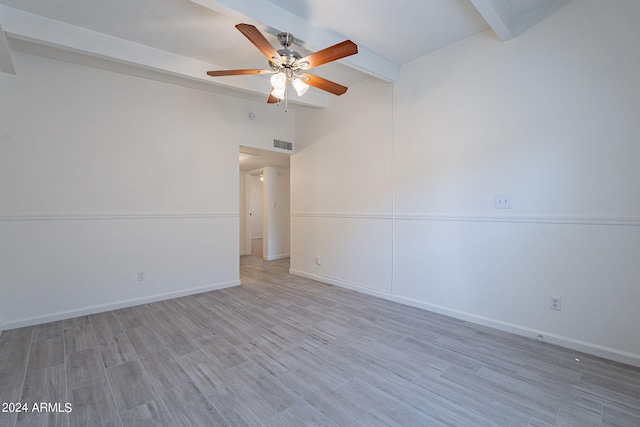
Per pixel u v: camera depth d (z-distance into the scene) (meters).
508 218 2.70
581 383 1.95
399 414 1.67
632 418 1.64
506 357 2.28
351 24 2.66
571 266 2.39
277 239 6.71
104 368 2.13
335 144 4.33
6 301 2.80
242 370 2.11
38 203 2.95
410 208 3.43
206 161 4.04
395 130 3.56
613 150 2.20
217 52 3.07
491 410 1.70
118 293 3.39
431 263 3.25
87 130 3.21
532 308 2.59
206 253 4.05
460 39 2.95
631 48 2.12
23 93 2.88
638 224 2.12
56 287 3.04
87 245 3.21
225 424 1.60
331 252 4.43
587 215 2.31
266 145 4.67
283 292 4.02
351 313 3.22
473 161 2.91
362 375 2.05
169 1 2.27
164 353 2.35
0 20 2.28
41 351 2.37
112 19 2.51
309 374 2.06
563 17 2.39
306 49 2.92
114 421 1.61
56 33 2.51
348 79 3.85
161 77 3.53
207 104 4.06
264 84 3.75
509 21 2.54
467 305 2.99
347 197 4.17
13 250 2.84
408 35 2.86
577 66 2.34
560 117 2.42
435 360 2.24
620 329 2.20
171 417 1.64
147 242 3.59
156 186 3.65
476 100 2.88
